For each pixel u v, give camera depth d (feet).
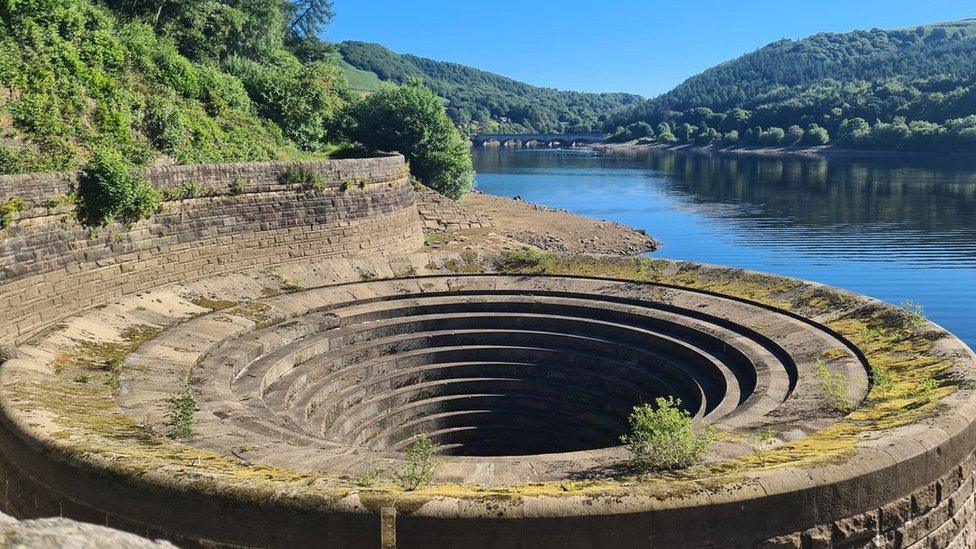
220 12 254.88
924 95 634.84
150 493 52.80
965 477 61.41
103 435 64.39
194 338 101.04
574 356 115.24
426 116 271.08
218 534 51.19
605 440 107.76
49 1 148.97
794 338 97.14
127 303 107.96
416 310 121.80
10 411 67.00
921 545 57.36
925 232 273.75
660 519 48.80
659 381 104.37
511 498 49.06
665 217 327.88
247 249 139.44
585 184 461.78
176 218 124.77
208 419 74.74
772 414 74.13
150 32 194.29
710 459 59.67
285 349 104.94
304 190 150.41
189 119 174.81
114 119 146.61
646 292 121.60
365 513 48.65
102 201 109.09
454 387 116.16
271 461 62.03
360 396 107.45
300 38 365.40
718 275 122.52
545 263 134.72
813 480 51.60
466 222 253.65
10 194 94.48
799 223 302.86
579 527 48.29
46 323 98.89
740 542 50.19
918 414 64.18
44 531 23.31
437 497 49.24
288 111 228.22
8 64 132.36
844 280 208.03
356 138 267.80
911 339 86.94
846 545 53.21
